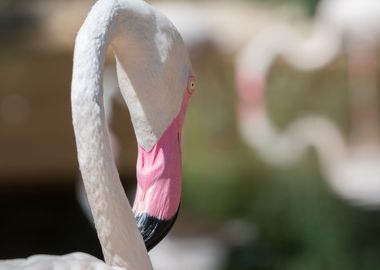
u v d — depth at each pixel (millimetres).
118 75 3027
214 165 13742
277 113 14828
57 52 12180
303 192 11844
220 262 9031
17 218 10977
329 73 14852
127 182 9648
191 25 13078
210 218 10281
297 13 16312
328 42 13727
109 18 2857
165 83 3002
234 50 14477
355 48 13852
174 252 8875
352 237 10312
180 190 3074
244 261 9242
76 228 10656
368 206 11180
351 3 13812
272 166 12938
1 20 12961
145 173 3037
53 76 12109
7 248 10180
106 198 2820
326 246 10008
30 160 11703
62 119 11969
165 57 2988
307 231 10477
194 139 14891
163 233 3016
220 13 15062
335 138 12594
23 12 13250
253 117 13078
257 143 12953
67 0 13758
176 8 13352
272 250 9727
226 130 14852
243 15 15250
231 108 14984
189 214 10047
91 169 2805
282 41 13453
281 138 12852
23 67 12047
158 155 3031
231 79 14828
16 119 11883
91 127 2793
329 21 13859
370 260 9633
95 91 2801
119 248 2861
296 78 14906
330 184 11758
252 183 12703
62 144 11891
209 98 15094
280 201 11680
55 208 11289
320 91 14906
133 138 8820
